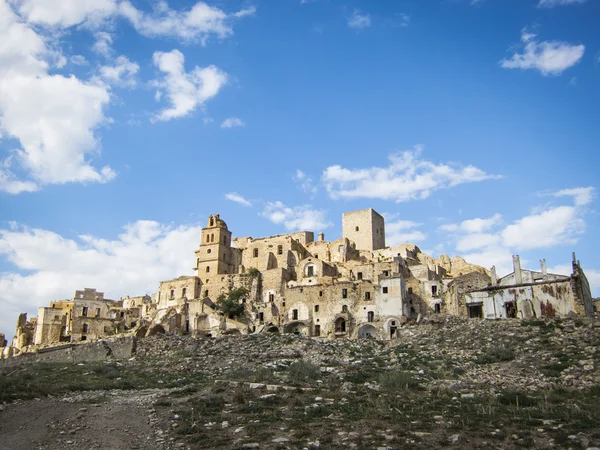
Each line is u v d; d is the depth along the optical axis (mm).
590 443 37469
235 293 142250
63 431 42375
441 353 78125
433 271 146125
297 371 66188
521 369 65750
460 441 38594
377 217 178875
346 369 70438
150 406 50219
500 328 84125
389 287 121500
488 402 51438
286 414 46656
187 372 76938
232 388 57969
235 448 37594
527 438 39062
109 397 55094
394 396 53938
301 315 130500
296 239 174500
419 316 110938
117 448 38781
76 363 88875
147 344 95562
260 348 91000
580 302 87688
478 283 117375
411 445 37719
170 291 157500
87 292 180250
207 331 136625
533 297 92062
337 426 42500
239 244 182625
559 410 47812
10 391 54875
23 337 164750
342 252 162750
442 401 52219
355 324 122750
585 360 64938
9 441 40281
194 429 42406
